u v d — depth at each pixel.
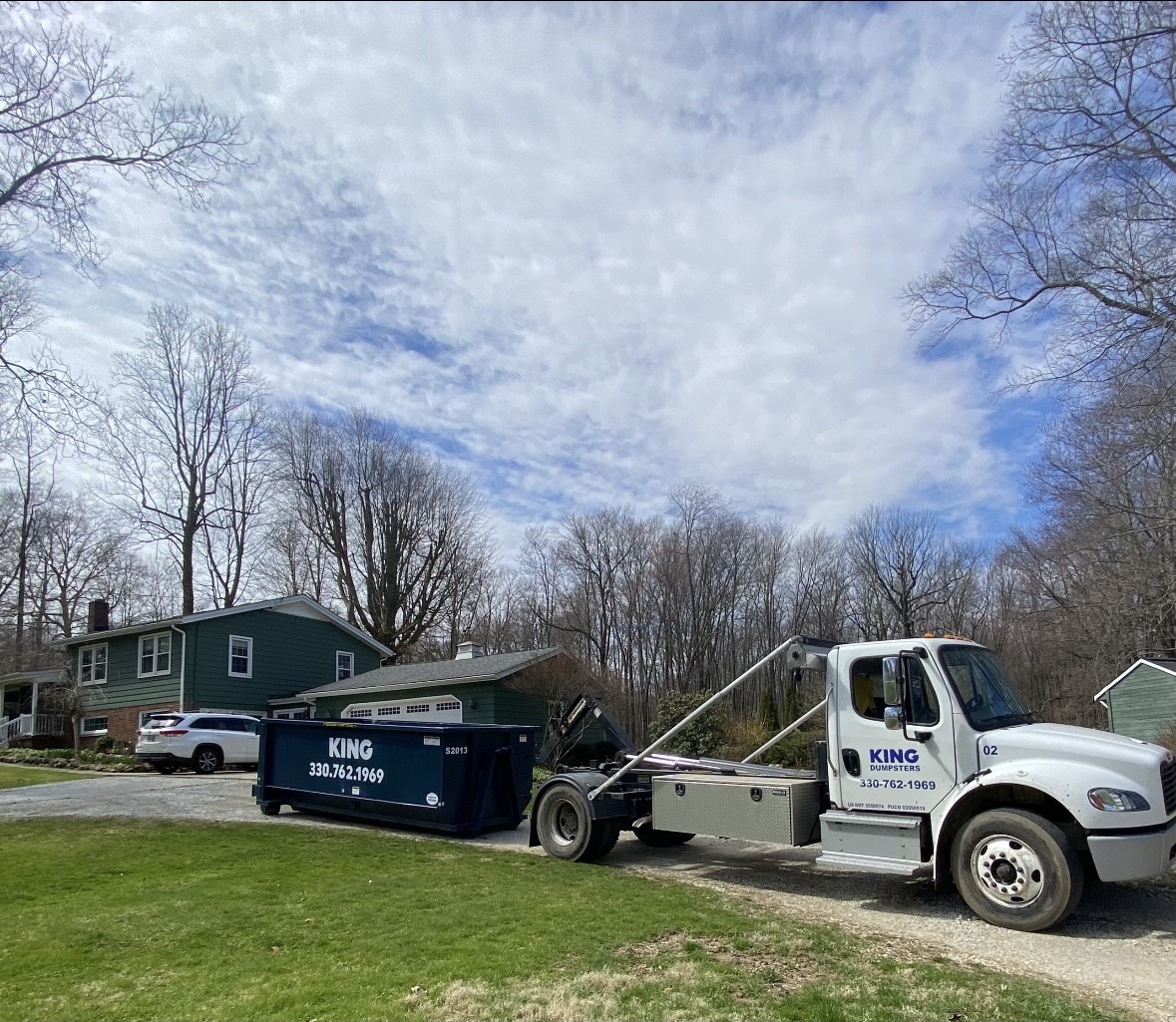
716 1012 4.70
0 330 13.75
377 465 44.94
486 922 6.58
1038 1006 4.86
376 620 43.72
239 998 4.94
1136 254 13.40
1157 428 13.66
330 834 11.30
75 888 7.93
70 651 32.72
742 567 46.22
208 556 40.81
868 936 6.47
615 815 9.91
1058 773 6.84
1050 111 13.30
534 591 47.25
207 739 21.59
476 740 11.80
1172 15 11.63
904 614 48.38
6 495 45.53
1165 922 7.00
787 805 8.23
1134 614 22.28
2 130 13.05
